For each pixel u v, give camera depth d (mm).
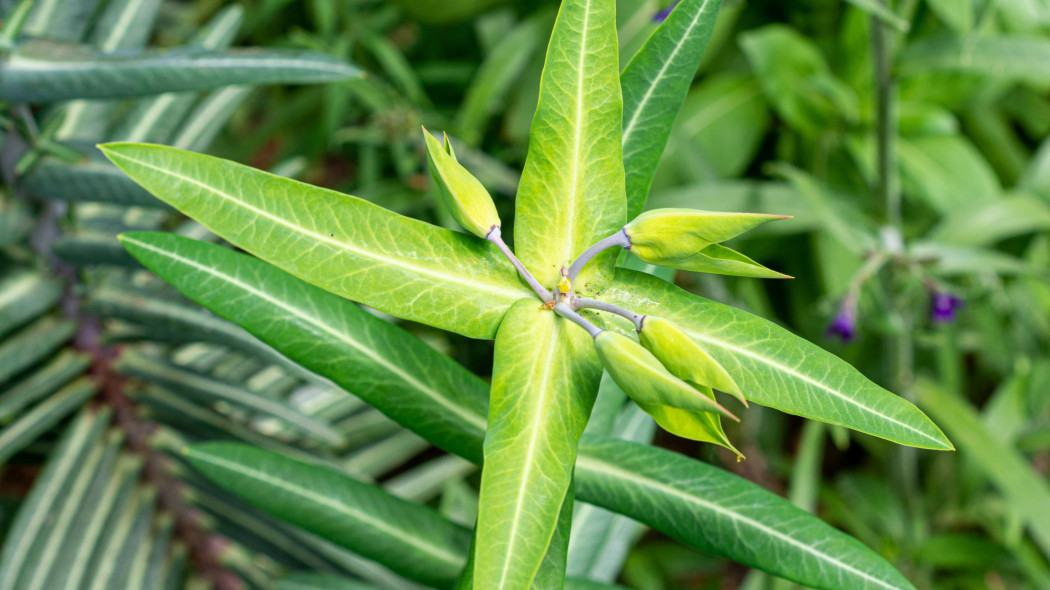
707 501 410
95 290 499
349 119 1019
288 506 430
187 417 526
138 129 509
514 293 384
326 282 375
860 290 726
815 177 929
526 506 363
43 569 491
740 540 406
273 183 375
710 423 361
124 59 430
